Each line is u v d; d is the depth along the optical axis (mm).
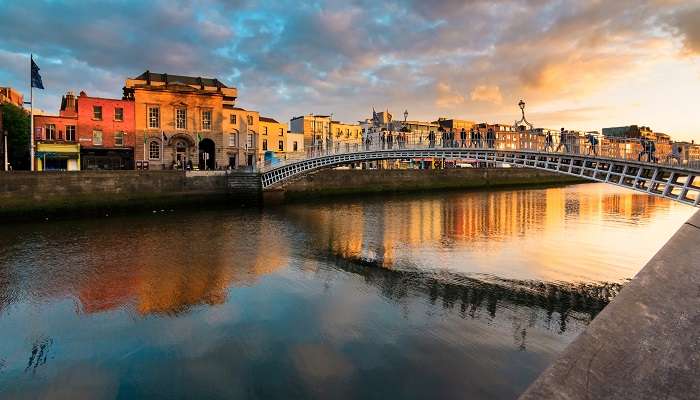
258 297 14070
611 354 1897
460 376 9156
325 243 23234
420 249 21672
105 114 45875
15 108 47750
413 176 61500
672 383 1700
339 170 54250
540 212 36812
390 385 8812
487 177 71312
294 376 9180
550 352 10227
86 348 10562
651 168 20375
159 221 31109
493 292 14758
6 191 30656
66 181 33188
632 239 24250
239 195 41750
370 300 13844
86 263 18281
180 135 48688
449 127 98125
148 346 10633
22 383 9094
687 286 2121
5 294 14383
